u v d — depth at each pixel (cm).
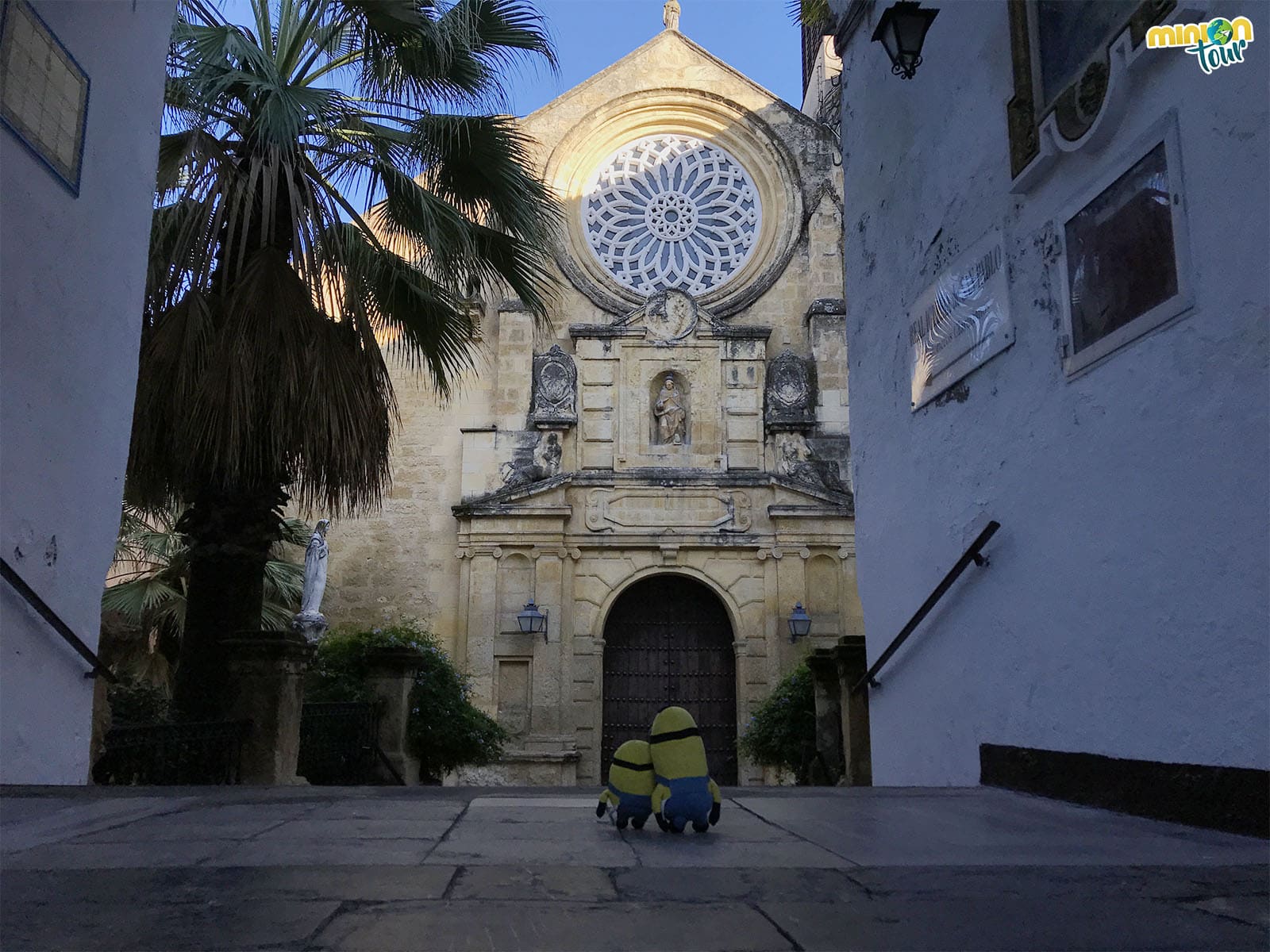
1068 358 616
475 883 317
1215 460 490
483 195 1233
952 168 789
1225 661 478
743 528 2108
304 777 1054
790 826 457
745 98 2467
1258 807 448
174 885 312
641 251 2409
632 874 335
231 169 1051
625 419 2181
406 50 1119
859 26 1015
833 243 2350
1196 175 507
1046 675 627
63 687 658
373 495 1120
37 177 634
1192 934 265
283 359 979
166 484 1097
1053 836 440
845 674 980
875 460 924
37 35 630
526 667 2033
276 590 1864
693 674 2123
